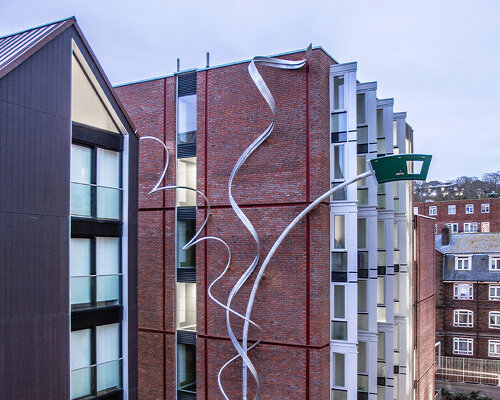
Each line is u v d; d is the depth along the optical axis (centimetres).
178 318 1770
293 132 1538
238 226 1614
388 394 1827
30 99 1042
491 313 3588
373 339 1648
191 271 1742
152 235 1827
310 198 1502
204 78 1705
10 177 995
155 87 1847
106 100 1252
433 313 2808
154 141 1834
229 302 1509
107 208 1266
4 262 978
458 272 3691
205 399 1652
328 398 1527
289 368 1513
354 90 1532
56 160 1096
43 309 1053
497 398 2947
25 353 1014
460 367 3412
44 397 1048
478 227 5847
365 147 1706
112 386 1252
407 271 2092
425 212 6147
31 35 1156
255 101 1606
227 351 1617
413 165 1110
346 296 1524
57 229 1091
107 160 1275
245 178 1606
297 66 1516
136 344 1307
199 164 1698
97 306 1226
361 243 1700
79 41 1181
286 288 1527
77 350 1175
